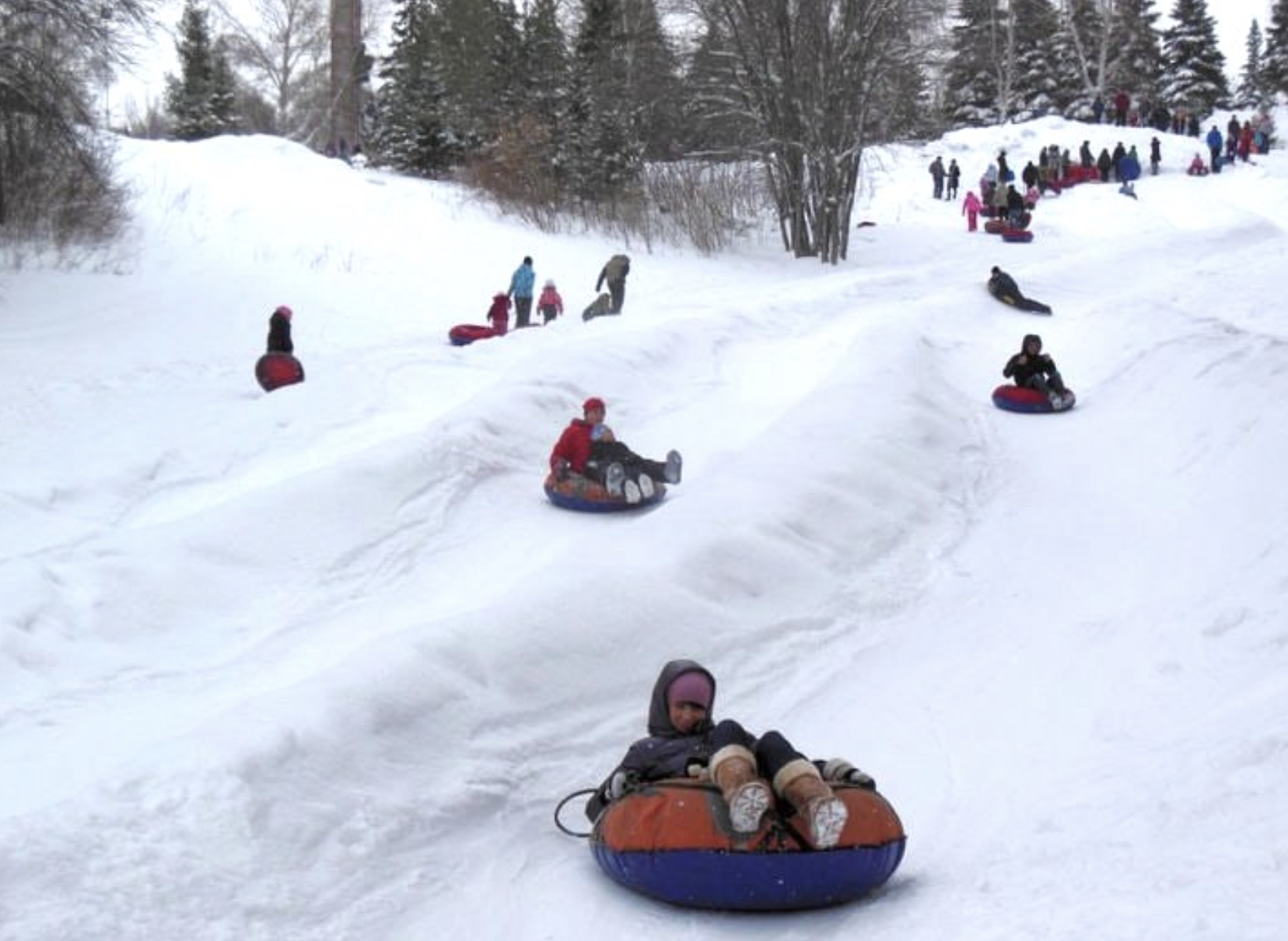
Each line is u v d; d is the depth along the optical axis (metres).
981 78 69.25
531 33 40.62
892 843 5.07
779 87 32.06
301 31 53.12
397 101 42.22
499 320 20.95
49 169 25.59
